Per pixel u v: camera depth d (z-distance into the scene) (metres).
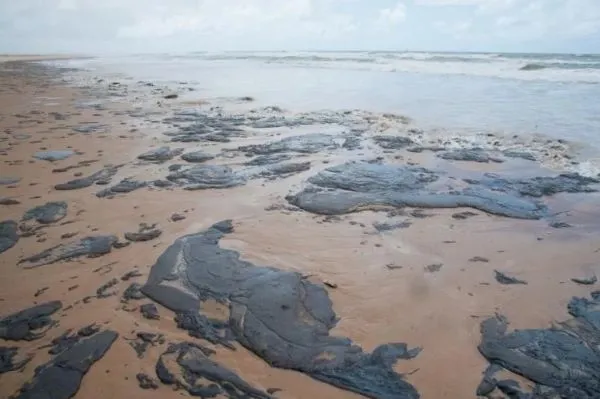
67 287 4.38
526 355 3.35
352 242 5.23
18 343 3.59
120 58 77.75
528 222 5.70
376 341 3.56
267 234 5.46
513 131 10.33
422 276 4.49
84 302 4.12
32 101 17.34
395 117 12.52
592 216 5.82
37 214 6.13
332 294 4.20
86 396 3.05
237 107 15.45
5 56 85.44
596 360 3.27
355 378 3.18
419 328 3.71
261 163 8.34
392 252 4.99
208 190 7.00
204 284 4.33
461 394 3.03
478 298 4.10
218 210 6.22
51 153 9.20
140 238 5.38
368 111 13.70
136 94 19.86
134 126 12.02
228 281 4.37
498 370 3.23
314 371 3.25
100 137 10.66
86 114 14.18
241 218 5.95
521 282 4.36
